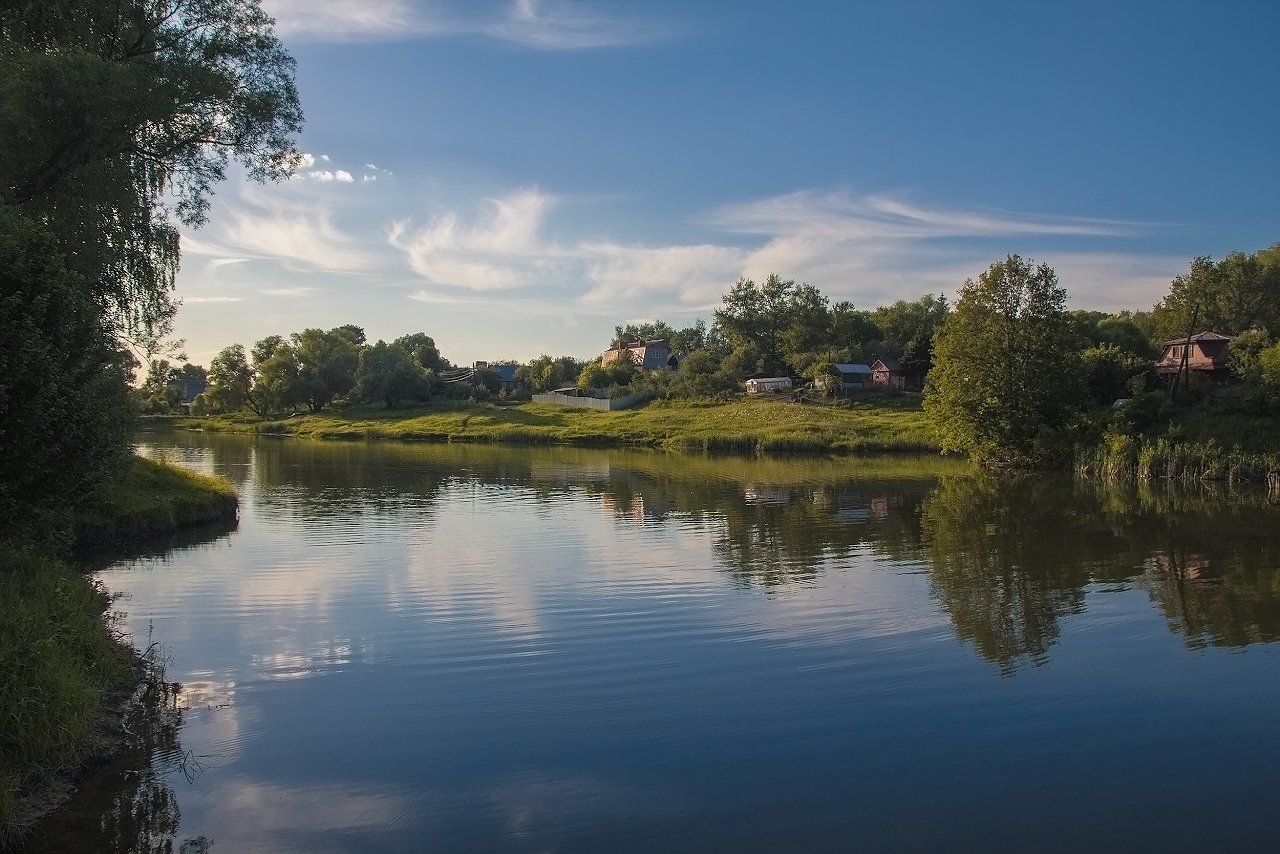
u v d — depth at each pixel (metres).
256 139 22.53
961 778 9.41
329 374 112.25
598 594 17.92
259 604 17.16
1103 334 86.81
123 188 20.45
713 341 163.62
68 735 9.69
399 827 8.43
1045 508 31.70
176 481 30.23
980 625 15.40
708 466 51.88
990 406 49.88
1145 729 10.72
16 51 18.70
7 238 12.77
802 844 8.10
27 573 14.09
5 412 12.06
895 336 127.25
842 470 49.00
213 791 9.18
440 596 17.80
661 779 9.41
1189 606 16.67
